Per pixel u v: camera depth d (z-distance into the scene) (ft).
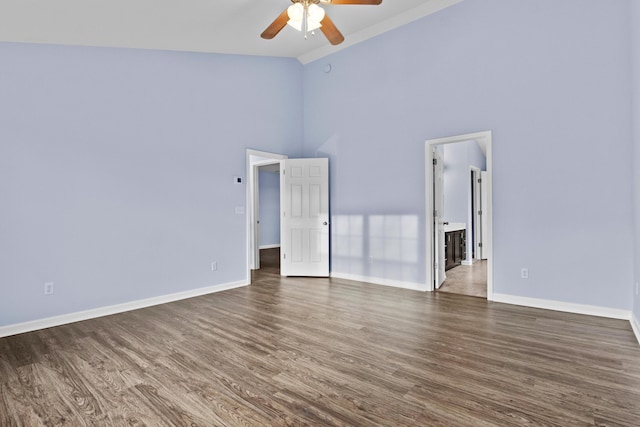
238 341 9.15
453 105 13.69
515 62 12.26
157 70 13.16
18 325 10.00
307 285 15.89
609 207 10.72
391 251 15.60
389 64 15.55
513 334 9.46
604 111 10.74
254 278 17.58
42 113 10.46
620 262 10.57
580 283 11.23
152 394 6.56
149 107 12.91
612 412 5.83
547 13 11.64
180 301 13.35
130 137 12.39
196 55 14.43
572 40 11.23
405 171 15.08
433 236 14.71
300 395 6.49
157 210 13.14
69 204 11.00
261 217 31.40
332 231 17.78
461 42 13.47
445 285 15.69
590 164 10.99
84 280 11.30
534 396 6.36
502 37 12.53
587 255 11.09
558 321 10.50
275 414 5.91
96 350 8.64
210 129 14.87
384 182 15.78
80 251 11.22
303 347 8.71
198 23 11.76
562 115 11.43
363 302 12.89
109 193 11.87
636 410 5.88
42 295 10.46
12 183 9.95
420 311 11.69
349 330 9.89
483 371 7.35
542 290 11.90
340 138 17.43
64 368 7.64
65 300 10.89
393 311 11.72
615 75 10.56
